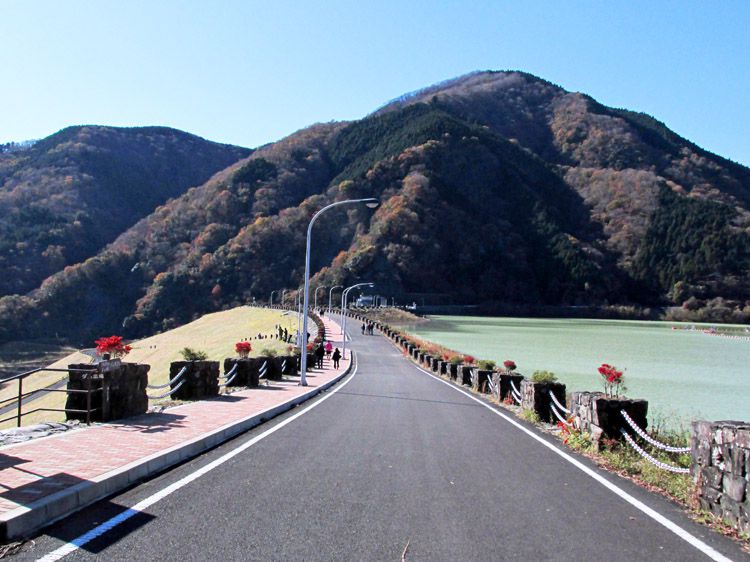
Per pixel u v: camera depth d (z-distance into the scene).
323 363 33.81
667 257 138.75
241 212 144.88
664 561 4.14
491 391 17.39
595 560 4.12
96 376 9.12
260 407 11.84
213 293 117.50
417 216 135.75
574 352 53.75
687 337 85.88
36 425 8.52
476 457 7.79
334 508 5.20
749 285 127.19
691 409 22.36
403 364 36.53
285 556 4.03
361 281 122.38
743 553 4.32
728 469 5.02
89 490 5.23
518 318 131.00
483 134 178.25
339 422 10.89
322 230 136.50
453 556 4.12
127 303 112.56
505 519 5.02
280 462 7.09
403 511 5.18
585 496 5.88
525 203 162.00
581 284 138.12
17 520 4.31
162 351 69.62
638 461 7.37
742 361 48.78
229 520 4.77
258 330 70.00
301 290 117.25
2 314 92.12
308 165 172.00
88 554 3.96
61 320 100.00
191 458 7.20
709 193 167.75
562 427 9.71
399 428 10.31
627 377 35.47
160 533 4.41
